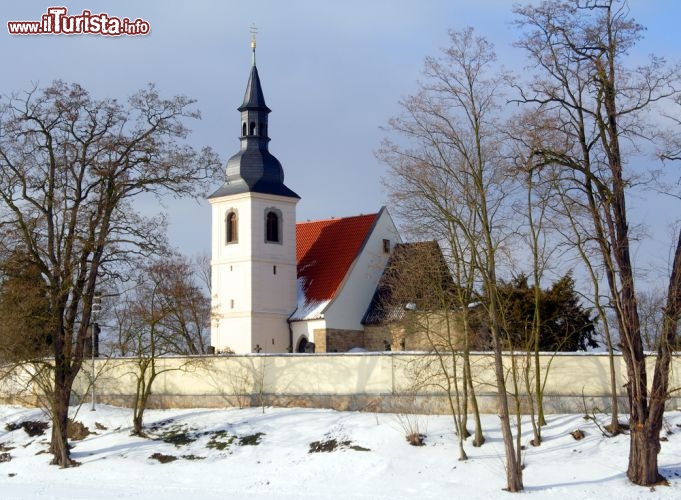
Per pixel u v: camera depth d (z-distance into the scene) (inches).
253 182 3006.9
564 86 1407.5
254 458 1683.1
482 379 1777.8
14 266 1732.3
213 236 3075.8
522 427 1674.5
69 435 1892.2
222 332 3014.3
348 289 2967.5
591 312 2044.8
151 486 1547.7
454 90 1512.1
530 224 1557.6
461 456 1561.3
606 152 1386.6
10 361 1870.1
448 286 1713.8
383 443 1657.2
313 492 1462.8
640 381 1384.1
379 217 3117.6
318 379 1919.3
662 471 1413.6
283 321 3011.8
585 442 1567.4
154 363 2001.7
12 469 1731.1
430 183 1535.4
